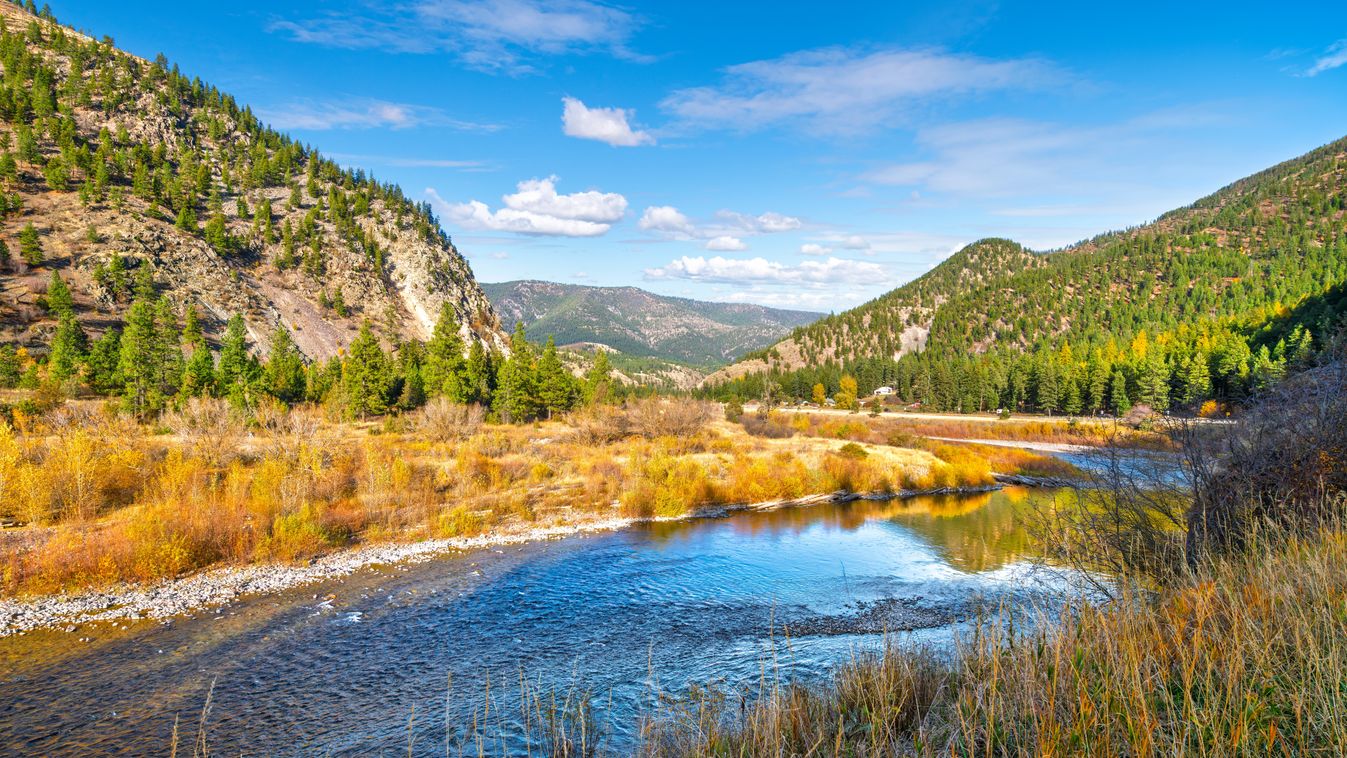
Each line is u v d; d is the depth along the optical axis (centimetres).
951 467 4497
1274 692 410
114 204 11288
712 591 2078
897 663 755
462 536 2795
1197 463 849
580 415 6078
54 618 1770
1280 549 641
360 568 2314
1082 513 931
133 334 5831
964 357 15788
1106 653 499
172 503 2595
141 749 1134
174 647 1593
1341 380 825
